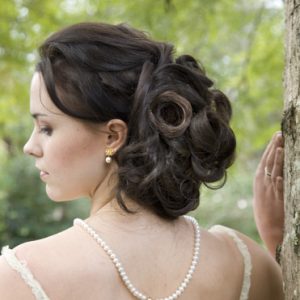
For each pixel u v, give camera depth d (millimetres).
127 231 1282
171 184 1282
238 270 1451
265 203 1655
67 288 1184
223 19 5324
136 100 1279
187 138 1321
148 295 1250
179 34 5008
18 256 1197
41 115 1318
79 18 5242
